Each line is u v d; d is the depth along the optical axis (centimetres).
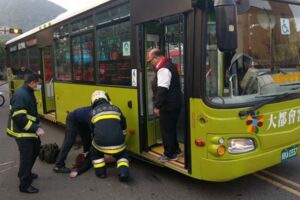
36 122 538
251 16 469
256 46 476
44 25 975
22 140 522
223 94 455
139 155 604
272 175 569
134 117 595
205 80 448
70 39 812
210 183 548
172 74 527
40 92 1070
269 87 485
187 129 482
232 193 510
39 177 606
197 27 446
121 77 621
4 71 4528
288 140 499
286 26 505
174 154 546
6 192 547
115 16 622
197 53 448
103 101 589
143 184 559
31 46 1102
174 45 581
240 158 452
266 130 472
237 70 461
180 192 521
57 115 935
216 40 419
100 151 575
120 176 564
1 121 1224
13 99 518
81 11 737
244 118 452
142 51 566
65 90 864
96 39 692
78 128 641
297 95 508
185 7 452
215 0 396
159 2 500
